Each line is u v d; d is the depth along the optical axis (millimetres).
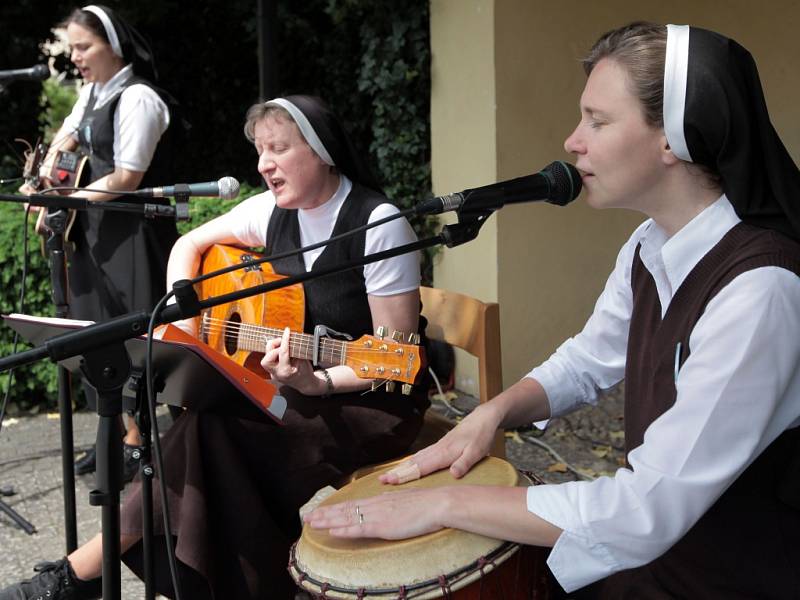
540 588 1847
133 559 2270
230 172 7707
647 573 1742
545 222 4660
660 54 1540
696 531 1649
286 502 2385
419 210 1707
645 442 1575
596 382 2084
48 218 3148
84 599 2303
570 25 4578
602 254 4809
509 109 4543
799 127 5113
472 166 4762
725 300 1519
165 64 7406
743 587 1622
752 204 1552
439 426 2699
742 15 4941
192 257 2895
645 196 1639
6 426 4645
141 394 1938
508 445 4270
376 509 1758
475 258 4793
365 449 2406
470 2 4625
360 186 2543
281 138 2420
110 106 3639
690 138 1535
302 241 2611
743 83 1537
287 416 2365
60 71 7527
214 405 2012
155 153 3748
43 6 7270
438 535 1702
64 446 2826
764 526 1603
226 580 2246
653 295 1763
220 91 7562
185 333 1991
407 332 2479
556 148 4660
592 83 1614
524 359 4727
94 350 1746
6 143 7418
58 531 3484
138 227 3721
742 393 1478
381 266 2438
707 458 1502
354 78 6730
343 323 2512
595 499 1579
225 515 2234
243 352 2584
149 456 1982
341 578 1717
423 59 5438
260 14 4922
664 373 1653
